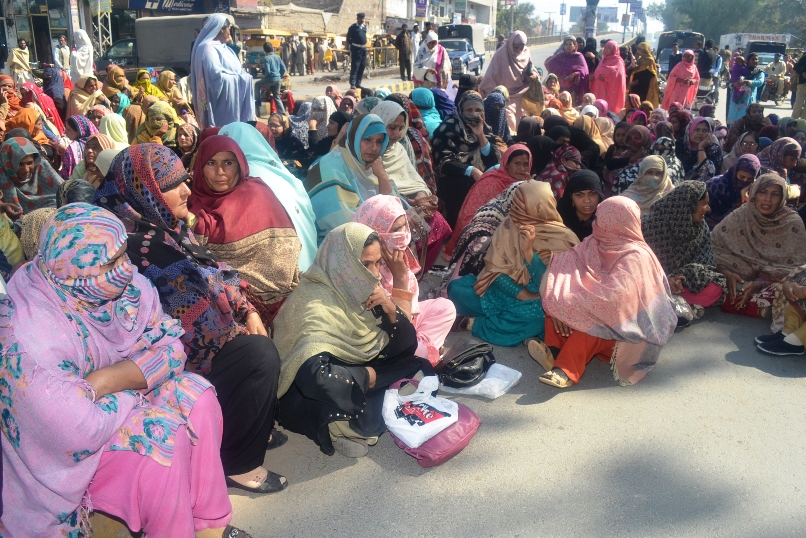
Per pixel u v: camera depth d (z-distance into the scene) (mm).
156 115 6301
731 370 3865
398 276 3363
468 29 25172
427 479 2867
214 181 3301
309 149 6984
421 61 12898
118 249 2010
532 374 3811
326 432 2879
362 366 3070
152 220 2666
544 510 2662
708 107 10008
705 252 4559
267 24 26859
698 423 3291
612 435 3188
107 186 2691
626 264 3641
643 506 2688
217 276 2697
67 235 1970
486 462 2979
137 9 22453
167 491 2100
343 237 2977
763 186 4590
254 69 18406
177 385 2299
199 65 7004
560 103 10047
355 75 15930
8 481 1985
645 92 13148
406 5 41312
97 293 2014
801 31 70312
